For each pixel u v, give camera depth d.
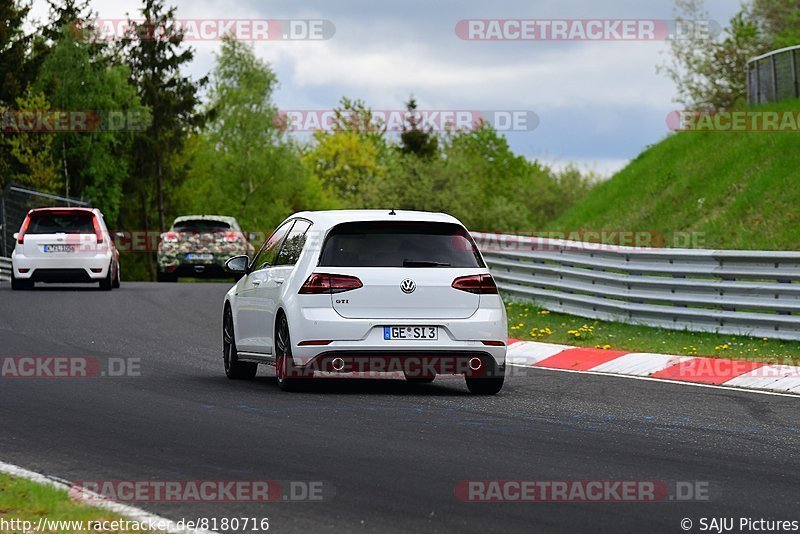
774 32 145.00
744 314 53.41
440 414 33.47
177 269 104.00
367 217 38.81
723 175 89.12
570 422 32.28
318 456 26.34
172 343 55.28
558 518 20.66
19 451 26.98
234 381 42.06
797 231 74.31
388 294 37.75
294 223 41.41
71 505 20.92
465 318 38.22
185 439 28.62
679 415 34.19
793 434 30.78
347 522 20.25
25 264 84.75
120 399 36.22
